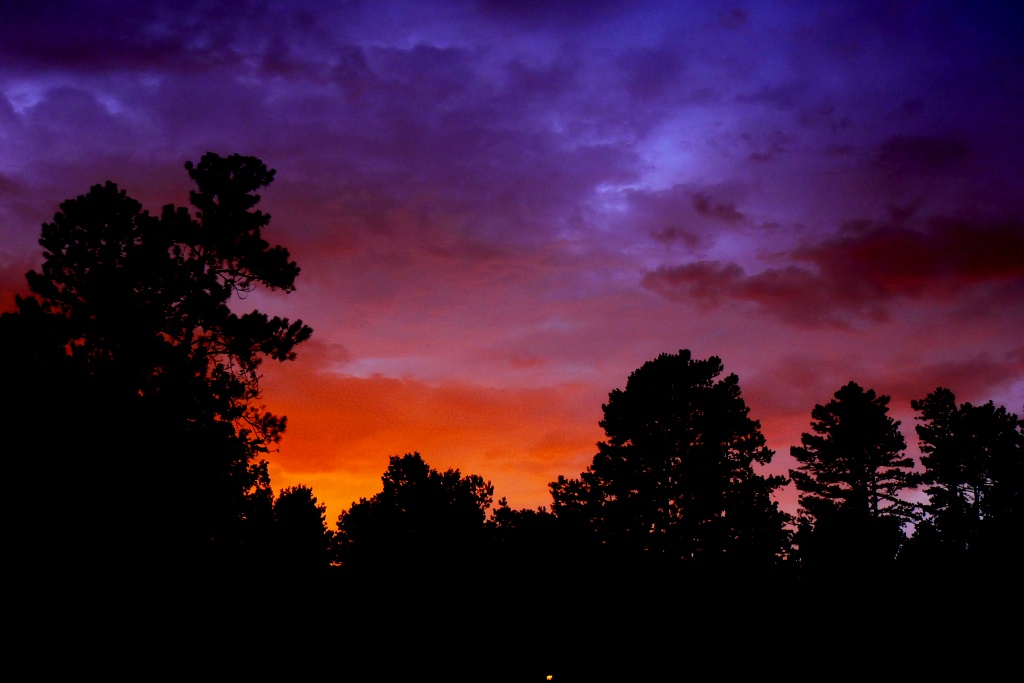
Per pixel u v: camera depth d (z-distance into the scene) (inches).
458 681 944.3
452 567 981.8
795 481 1508.4
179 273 877.8
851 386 1523.1
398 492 1029.8
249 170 947.3
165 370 770.8
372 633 917.2
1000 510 829.8
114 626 614.9
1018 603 737.0
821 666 858.8
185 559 690.8
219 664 716.0
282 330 888.3
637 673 1038.4
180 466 691.4
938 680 745.6
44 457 613.6
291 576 850.1
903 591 817.5
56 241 878.4
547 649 1068.5
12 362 669.3
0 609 567.5
